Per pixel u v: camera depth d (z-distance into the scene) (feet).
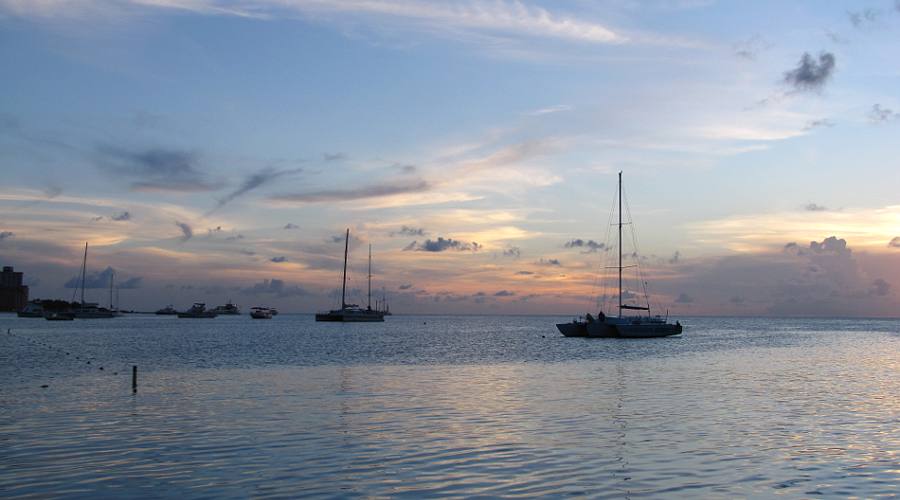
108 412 105.70
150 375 161.38
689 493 62.69
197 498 61.16
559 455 76.74
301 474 68.85
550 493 62.59
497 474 68.85
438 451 78.74
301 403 115.55
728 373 171.01
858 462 73.82
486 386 140.67
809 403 115.85
